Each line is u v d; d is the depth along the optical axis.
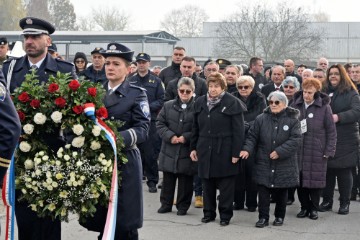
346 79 9.75
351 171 9.62
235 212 9.43
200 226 8.46
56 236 5.86
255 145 8.68
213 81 8.46
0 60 10.54
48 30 6.12
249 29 43.41
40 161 5.48
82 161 5.54
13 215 5.29
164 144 9.29
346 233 8.26
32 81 5.64
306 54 43.00
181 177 9.13
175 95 10.52
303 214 9.20
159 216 9.02
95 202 5.63
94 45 31.58
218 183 8.62
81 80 5.79
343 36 55.75
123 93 6.08
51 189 5.48
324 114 9.12
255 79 12.51
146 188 11.21
